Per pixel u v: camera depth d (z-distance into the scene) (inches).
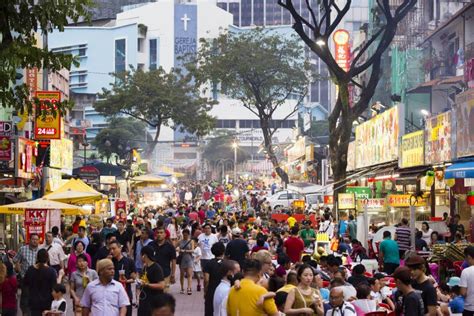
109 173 2101.4
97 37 6023.6
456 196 1217.4
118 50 6117.1
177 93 3265.3
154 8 6653.5
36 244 768.9
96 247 877.2
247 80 2741.1
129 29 6151.6
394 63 2097.7
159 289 567.8
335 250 1031.0
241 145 6402.6
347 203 1360.7
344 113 1448.1
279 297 494.6
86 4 659.4
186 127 3302.2
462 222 1211.9
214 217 1619.1
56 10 647.8
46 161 1275.8
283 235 1128.2
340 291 493.7
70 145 1637.6
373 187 1656.0
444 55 1825.8
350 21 3969.0
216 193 3393.2
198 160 6127.0
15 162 1094.4
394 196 1183.6
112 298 516.7
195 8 6717.5
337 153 1460.4
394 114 1519.4
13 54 621.0
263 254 549.0
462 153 1107.9
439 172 1206.9
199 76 2783.0
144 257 577.6
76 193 1087.0
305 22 1443.2
